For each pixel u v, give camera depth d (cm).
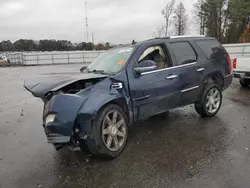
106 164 304
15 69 2423
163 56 404
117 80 332
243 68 788
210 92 468
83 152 339
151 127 436
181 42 438
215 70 474
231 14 3975
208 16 4312
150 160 308
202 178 261
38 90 298
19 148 371
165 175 271
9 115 580
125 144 340
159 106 386
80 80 298
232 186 242
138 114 360
